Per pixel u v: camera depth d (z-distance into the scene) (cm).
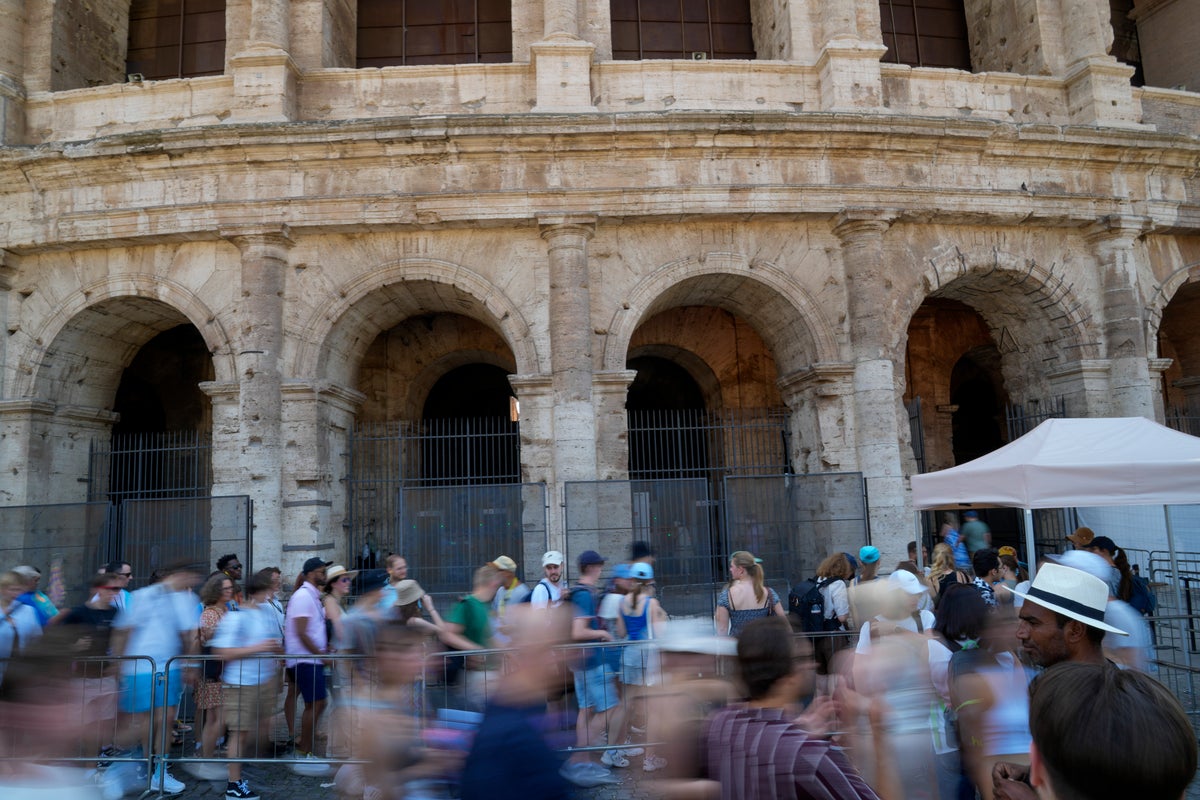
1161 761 220
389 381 2359
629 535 1661
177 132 1775
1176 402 2573
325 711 1137
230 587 1109
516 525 1683
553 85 1869
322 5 1989
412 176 1831
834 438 1870
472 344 2383
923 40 2473
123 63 2306
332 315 1848
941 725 628
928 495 1282
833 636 1012
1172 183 2069
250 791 910
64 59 2061
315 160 1819
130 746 952
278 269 1830
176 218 1825
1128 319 1989
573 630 987
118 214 1833
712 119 1803
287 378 1814
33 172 1853
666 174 1853
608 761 975
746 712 419
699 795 404
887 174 1906
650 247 1897
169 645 977
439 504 1692
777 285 1905
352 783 821
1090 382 2003
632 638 1028
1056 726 238
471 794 477
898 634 629
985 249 1991
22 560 1652
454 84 1923
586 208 1828
